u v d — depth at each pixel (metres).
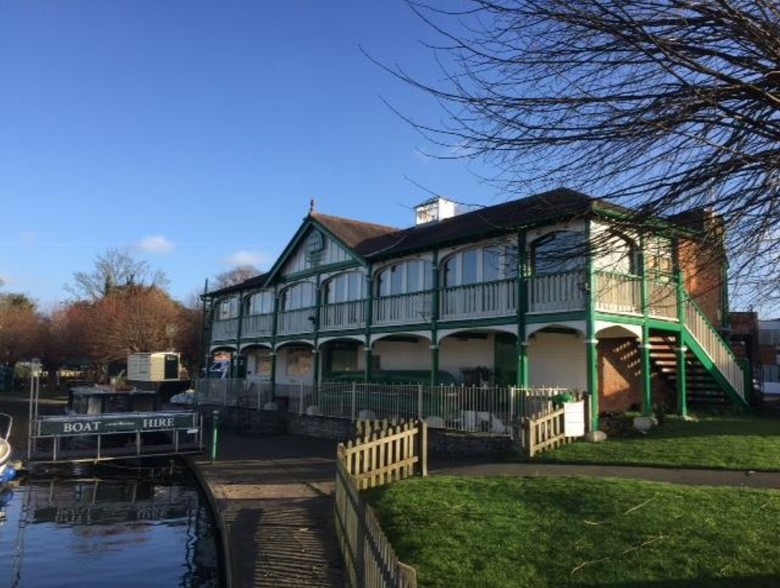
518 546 7.88
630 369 21.53
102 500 16.67
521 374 18.53
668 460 12.99
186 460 20.02
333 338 27.31
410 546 8.33
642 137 4.84
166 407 35.72
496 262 19.62
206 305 45.78
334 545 9.59
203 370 46.25
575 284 17.14
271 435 24.66
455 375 24.27
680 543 7.49
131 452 20.23
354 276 27.56
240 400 31.03
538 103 4.95
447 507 9.70
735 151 4.71
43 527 14.01
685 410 19.36
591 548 7.57
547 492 9.98
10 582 10.48
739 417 19.34
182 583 10.38
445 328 21.39
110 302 58.34
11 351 68.00
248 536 10.12
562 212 5.61
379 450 12.12
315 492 13.52
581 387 20.36
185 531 13.59
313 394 24.77
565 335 20.95
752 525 7.91
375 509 10.32
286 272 32.12
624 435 16.30
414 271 24.12
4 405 49.16
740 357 23.91
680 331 19.36
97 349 55.75
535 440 14.96
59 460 19.58
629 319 17.77
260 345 34.16
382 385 21.27
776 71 4.63
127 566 11.23
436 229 25.03
